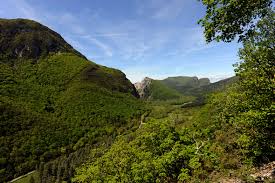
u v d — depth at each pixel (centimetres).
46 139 18450
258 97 1452
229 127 2677
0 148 16025
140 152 3114
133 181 3020
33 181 13188
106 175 3906
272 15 1324
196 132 2875
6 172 14588
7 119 18588
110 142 15925
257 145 1552
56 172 14200
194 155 2298
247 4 937
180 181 2261
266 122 1417
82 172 4550
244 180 1444
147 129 3117
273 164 1461
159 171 2505
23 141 17350
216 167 2020
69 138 19575
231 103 1827
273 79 1371
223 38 1024
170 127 3002
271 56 1431
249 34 1018
